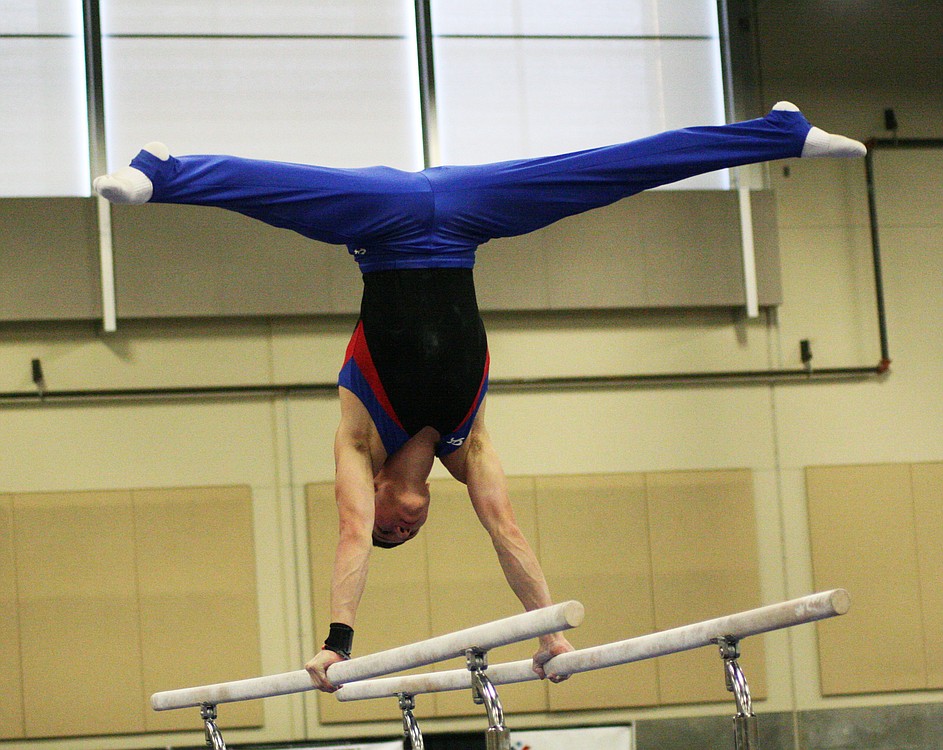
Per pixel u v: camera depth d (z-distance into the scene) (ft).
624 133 53.83
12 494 49.44
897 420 55.01
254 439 51.16
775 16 55.42
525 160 17.54
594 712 51.90
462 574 51.57
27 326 50.06
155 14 50.96
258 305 50.70
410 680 18.51
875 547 53.88
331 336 51.96
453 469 18.53
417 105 52.42
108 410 50.44
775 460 54.13
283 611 50.44
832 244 55.42
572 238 53.26
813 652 53.16
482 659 15.12
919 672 53.16
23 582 49.14
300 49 51.90
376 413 17.25
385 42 52.60
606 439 53.47
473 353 17.31
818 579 53.42
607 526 52.70
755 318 54.85
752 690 52.29
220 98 51.08
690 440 53.83
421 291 17.07
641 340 54.08
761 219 54.29
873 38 56.18
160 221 50.31
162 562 49.93
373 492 17.38
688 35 54.70
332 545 50.78
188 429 50.83
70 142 50.16
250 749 47.42
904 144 55.77
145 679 49.32
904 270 55.67
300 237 51.29
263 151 51.08
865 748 52.49
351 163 51.67
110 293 49.57
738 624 13.46
